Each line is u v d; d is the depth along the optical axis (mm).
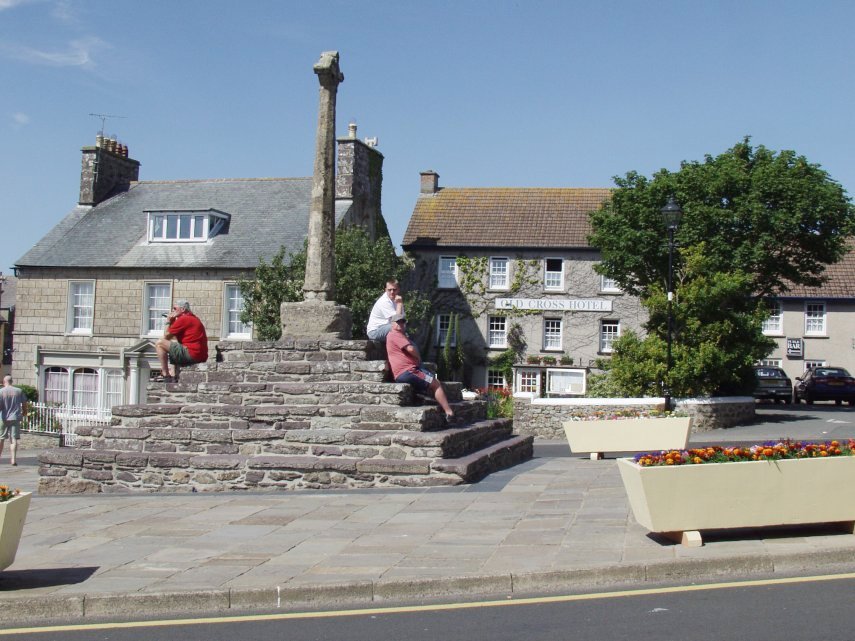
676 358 26484
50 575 8203
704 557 8016
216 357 15523
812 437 22797
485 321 42062
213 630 6816
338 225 35844
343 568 8125
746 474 8680
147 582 7844
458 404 15539
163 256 36750
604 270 31812
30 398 36719
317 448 13406
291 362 14539
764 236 29469
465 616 6945
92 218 39625
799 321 46531
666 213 25750
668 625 6523
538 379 41094
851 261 48062
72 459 14070
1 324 51000
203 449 13898
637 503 8891
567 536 9125
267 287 31719
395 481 12711
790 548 8336
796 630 6320
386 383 13992
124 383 36562
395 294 15156
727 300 27500
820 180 30781
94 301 37250
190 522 10555
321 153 15711
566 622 6684
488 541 9039
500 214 43906
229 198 39281
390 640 6426
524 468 14617
